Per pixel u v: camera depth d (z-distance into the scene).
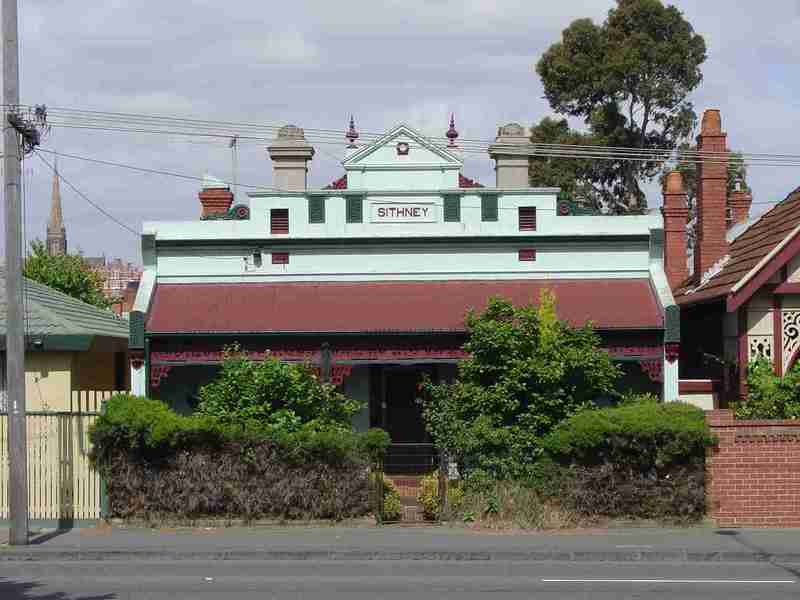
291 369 19.61
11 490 17.20
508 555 16.28
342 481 18.88
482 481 18.97
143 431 18.70
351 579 14.22
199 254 24.30
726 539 17.28
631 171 46.03
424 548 16.53
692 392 24.50
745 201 36.38
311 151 25.25
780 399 20.33
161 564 15.92
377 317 23.05
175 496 18.77
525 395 19.55
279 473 18.80
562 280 24.19
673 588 13.32
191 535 18.03
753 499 18.52
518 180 25.19
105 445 18.78
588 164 45.38
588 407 19.67
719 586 13.48
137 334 22.70
